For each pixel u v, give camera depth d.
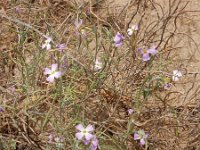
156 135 0.40
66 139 0.37
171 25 0.51
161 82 0.41
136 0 0.53
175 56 0.48
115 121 0.39
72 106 0.39
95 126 0.40
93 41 0.48
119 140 0.38
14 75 0.46
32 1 0.53
